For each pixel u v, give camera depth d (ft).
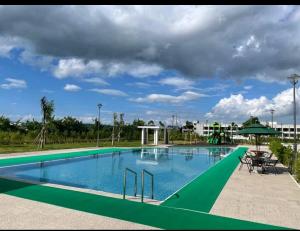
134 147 99.04
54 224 17.90
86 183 39.27
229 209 22.24
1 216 19.39
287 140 178.91
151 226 17.99
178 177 46.11
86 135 125.49
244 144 142.72
